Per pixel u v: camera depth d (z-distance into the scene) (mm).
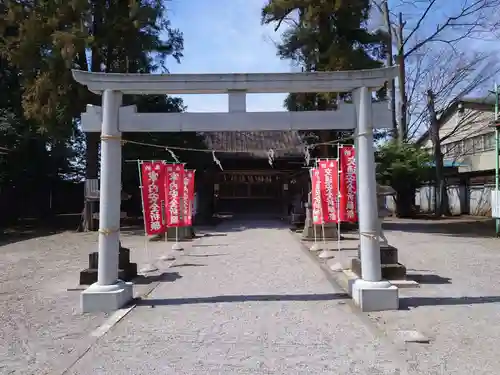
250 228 19453
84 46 14898
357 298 6293
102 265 6391
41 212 24891
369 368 4148
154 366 4238
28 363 4355
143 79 6355
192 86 6383
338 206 9367
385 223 21266
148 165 8906
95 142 18484
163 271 9289
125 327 5445
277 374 4035
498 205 15148
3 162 18969
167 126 6430
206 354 4531
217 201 26625
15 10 15656
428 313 5941
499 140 15492
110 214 6395
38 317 5945
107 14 16438
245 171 26344
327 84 6367
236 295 7094
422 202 31828
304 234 15125
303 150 21016
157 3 17656
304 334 5125
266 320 5688
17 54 15492
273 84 6383
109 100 6359
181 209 11961
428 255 11234
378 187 8430
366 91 6328
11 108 18828
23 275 9086
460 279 8211
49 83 15281
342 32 17062
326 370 4109
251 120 6434
